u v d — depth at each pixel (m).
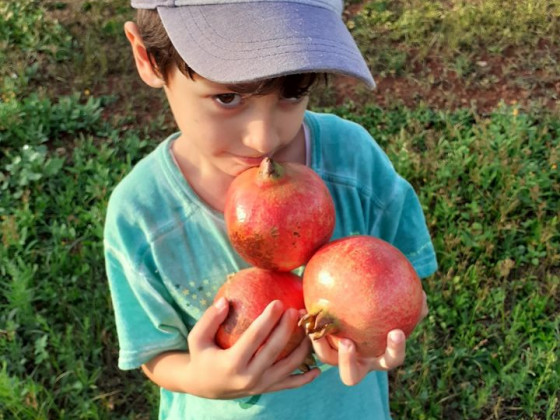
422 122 1.43
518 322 1.03
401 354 0.34
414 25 1.71
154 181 0.48
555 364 0.97
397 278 0.34
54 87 1.58
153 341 0.50
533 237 1.18
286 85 0.38
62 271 1.11
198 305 0.49
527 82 1.55
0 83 1.56
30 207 1.25
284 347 0.39
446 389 0.96
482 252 1.14
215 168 0.46
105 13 1.83
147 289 0.48
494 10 1.75
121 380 0.99
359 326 0.33
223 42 0.38
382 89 1.55
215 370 0.38
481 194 1.23
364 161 0.51
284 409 0.54
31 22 1.74
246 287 0.38
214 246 0.48
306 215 0.35
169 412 0.61
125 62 1.64
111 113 1.51
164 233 0.48
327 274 0.34
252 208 0.35
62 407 0.95
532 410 0.94
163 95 1.55
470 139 1.33
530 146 1.34
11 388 0.87
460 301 1.05
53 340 0.98
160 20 0.41
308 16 0.39
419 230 0.56
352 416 0.56
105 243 0.50
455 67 1.59
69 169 1.30
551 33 1.69
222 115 0.40
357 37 1.71
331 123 0.50
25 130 1.42
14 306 1.04
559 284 1.11
